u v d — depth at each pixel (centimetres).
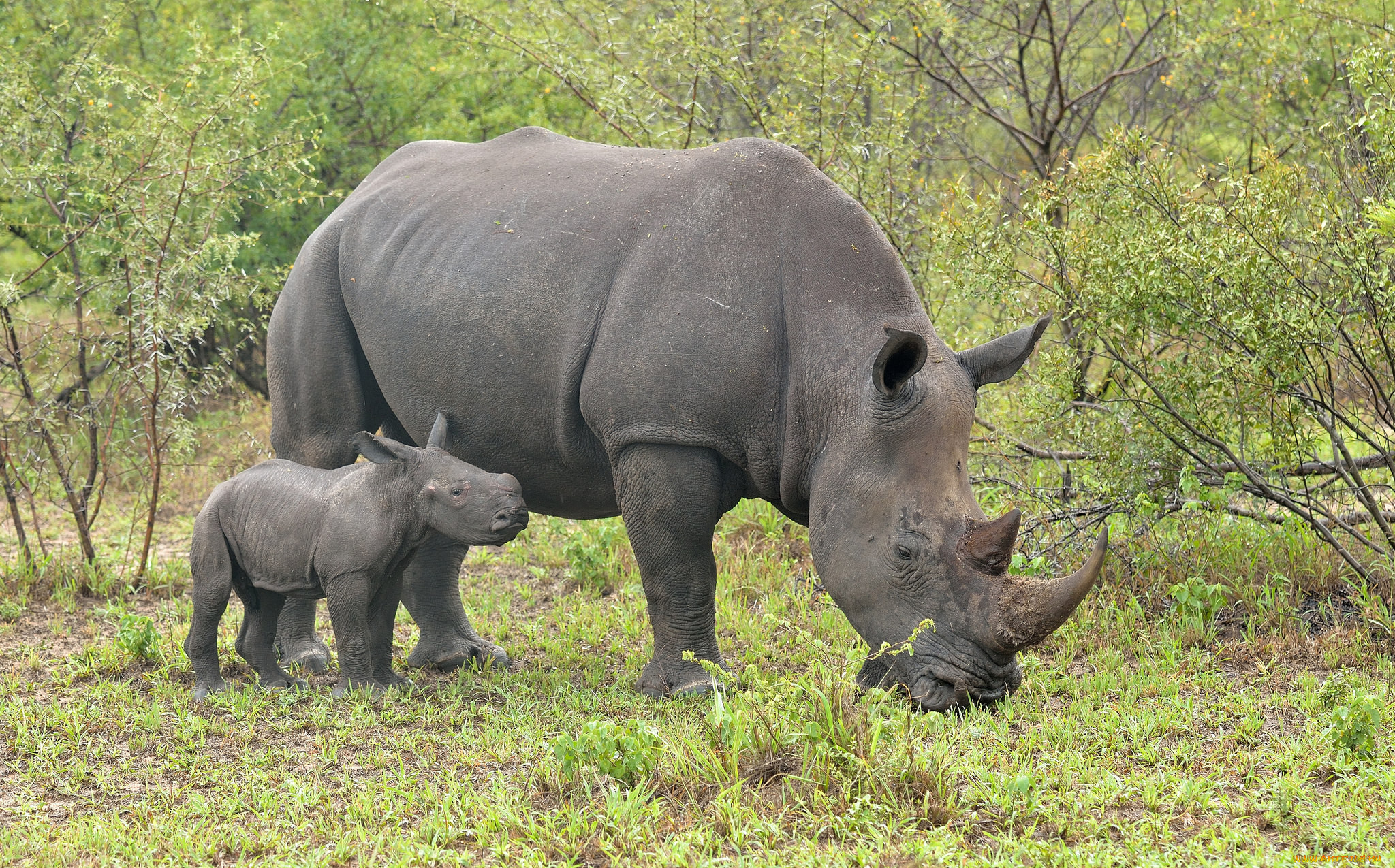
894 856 876
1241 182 1380
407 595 1443
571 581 1762
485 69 2728
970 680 1072
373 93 2803
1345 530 1471
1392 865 830
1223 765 1030
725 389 1184
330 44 2781
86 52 2053
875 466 1116
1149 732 1107
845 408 1146
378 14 2838
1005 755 1045
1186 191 1491
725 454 1205
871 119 2248
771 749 1022
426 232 1367
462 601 1617
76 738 1173
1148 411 1449
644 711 1220
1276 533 1533
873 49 1914
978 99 2297
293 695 1276
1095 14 2642
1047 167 2083
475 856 918
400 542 1250
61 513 2139
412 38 2842
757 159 1256
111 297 1856
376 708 1252
